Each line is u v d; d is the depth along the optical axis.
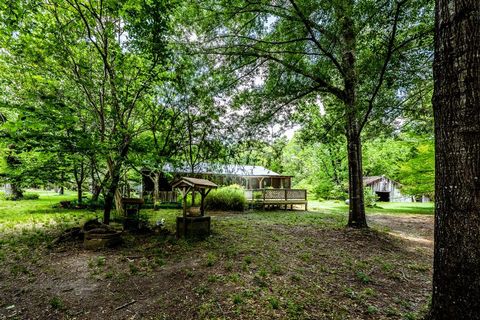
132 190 17.66
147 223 7.28
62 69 7.36
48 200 16.00
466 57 2.03
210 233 7.01
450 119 2.11
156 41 6.71
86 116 7.93
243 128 8.17
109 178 7.41
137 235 6.60
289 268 4.32
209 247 5.51
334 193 23.61
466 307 1.96
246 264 4.45
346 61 6.89
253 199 14.80
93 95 7.96
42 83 7.73
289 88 7.35
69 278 3.80
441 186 2.19
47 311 2.88
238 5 6.58
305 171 35.47
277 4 6.31
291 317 2.74
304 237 6.78
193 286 3.52
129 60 7.77
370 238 6.48
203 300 3.12
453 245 2.06
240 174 17.92
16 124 4.39
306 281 3.78
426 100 7.12
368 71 5.70
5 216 9.16
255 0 6.39
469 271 1.97
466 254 1.99
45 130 5.19
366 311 2.92
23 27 6.31
